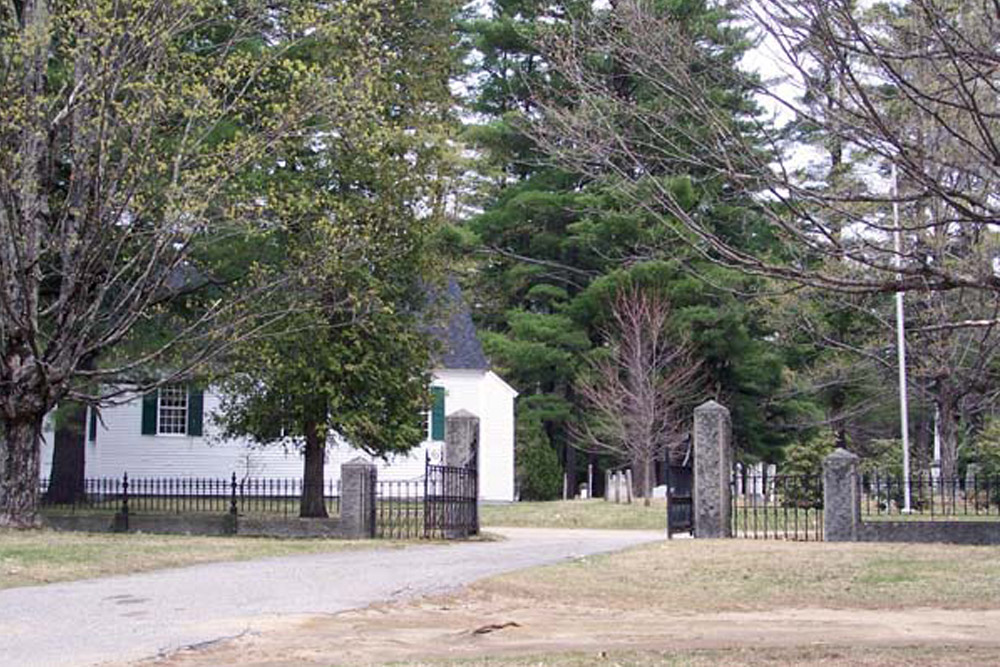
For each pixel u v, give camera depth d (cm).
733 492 2227
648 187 1019
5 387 1995
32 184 1906
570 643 1048
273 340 2291
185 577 1446
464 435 2283
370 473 2230
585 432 4362
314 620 1136
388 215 2348
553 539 2247
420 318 2538
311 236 2211
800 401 4378
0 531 1938
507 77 3525
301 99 2066
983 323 969
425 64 2555
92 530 2359
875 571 1536
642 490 3897
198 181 1964
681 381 3831
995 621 1191
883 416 4456
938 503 2744
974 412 3597
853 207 1436
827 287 909
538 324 4225
